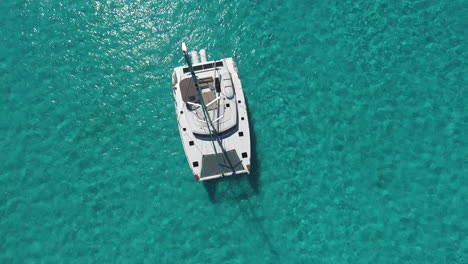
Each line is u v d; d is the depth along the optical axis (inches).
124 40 758.5
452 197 670.5
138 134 713.6
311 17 757.9
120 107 726.5
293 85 728.3
